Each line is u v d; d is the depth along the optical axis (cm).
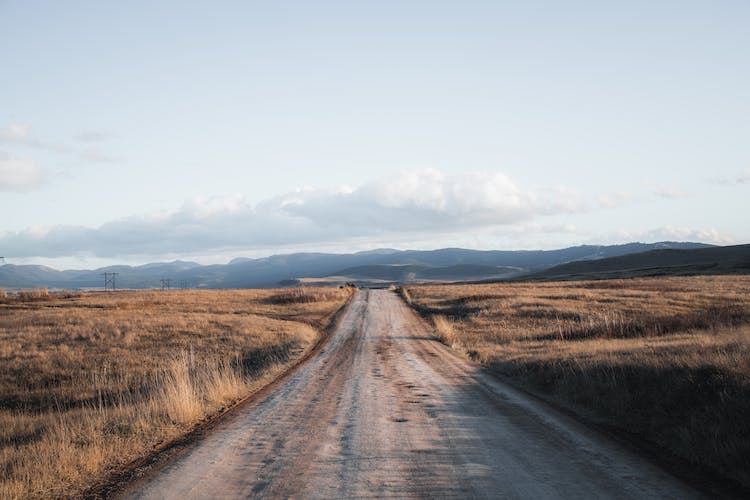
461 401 1174
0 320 4031
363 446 785
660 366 1059
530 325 3353
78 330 3312
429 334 3162
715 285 5650
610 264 18888
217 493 583
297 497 563
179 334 3198
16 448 871
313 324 3931
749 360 936
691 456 692
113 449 783
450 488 584
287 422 976
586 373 1249
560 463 681
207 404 1160
